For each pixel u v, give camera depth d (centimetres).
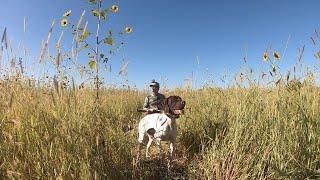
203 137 243
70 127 165
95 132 180
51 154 155
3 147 153
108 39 238
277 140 194
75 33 216
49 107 173
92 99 198
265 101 231
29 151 154
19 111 165
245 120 223
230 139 214
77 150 162
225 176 197
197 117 265
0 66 174
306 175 182
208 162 207
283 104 212
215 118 254
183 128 262
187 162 229
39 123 162
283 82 220
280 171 182
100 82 235
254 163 201
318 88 215
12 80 177
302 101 203
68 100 174
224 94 284
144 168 203
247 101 237
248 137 215
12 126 160
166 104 221
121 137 196
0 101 169
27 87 179
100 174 168
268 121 215
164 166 225
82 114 179
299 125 194
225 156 207
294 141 192
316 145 191
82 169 157
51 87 181
